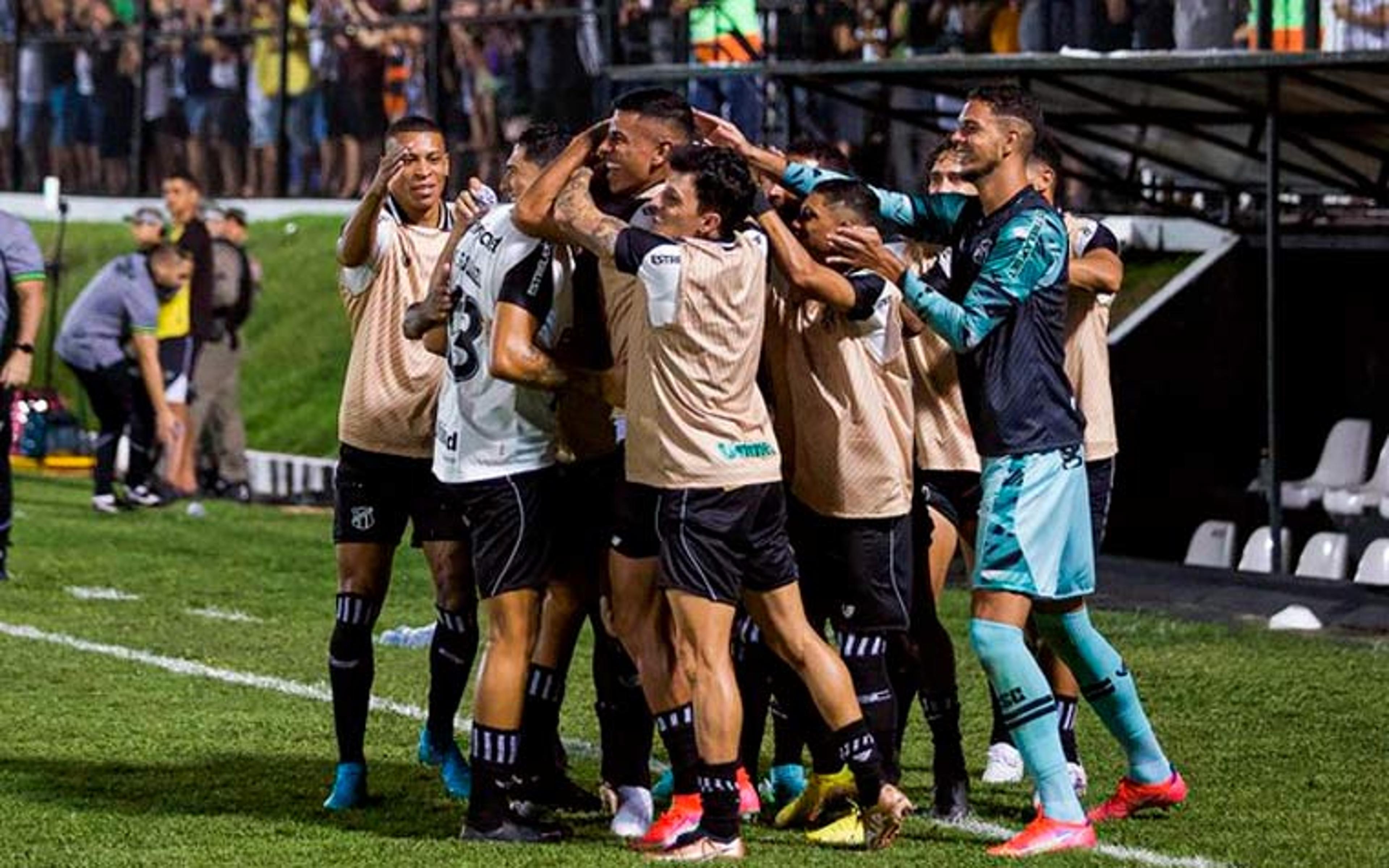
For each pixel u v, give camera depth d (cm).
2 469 2059
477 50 3497
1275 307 2247
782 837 1155
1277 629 1900
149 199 3978
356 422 1211
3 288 1994
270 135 3828
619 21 3177
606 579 1159
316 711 1492
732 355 1070
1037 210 1098
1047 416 1102
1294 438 2814
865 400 1136
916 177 2830
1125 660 1734
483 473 1113
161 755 1345
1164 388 2738
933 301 1090
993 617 1111
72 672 1617
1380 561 2278
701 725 1080
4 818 1175
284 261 3631
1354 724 1486
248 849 1110
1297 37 2338
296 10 3788
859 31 2653
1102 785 1308
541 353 1095
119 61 4000
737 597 1081
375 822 1179
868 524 1144
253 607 1962
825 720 1104
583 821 1196
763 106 2748
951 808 1210
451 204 1248
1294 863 1112
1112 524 2684
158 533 2467
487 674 1124
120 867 1072
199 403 2806
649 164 1110
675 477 1071
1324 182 2641
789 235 1101
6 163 4144
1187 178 2850
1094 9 2470
